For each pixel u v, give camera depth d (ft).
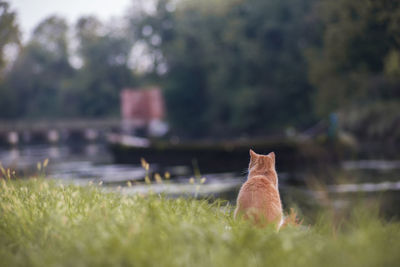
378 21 63.93
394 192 32.50
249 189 12.89
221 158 61.87
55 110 247.29
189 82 174.70
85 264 7.78
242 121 146.51
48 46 264.72
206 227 10.27
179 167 62.13
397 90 98.37
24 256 8.75
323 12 88.69
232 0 165.27
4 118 231.50
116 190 15.90
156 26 197.06
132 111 131.34
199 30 171.83
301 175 48.21
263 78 148.36
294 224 12.79
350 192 32.76
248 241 8.89
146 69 210.79
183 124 175.42
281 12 145.48
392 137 90.07
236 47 159.02
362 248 8.38
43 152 110.22
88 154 98.37
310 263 7.90
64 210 11.00
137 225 9.31
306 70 132.67
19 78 249.75
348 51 79.20
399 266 7.81
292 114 142.51
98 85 224.74
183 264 7.85
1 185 14.06
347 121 101.19
